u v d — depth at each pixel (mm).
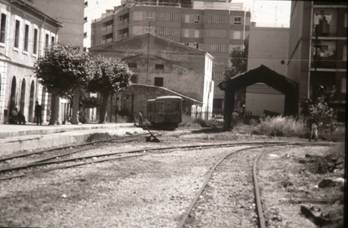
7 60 44812
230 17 124312
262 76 54594
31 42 51781
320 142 38844
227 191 15062
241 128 54594
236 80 55750
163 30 124312
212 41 124688
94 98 65312
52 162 19375
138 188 15047
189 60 87000
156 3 127375
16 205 11414
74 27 72750
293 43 43000
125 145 30922
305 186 16625
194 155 26422
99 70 58406
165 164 21969
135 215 11062
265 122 49219
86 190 14062
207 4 126062
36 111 46688
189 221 10641
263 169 21438
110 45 88250
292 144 36906
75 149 26312
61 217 10445
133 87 78812
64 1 72625
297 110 52656
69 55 45312
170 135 42438
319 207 12445
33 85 52906
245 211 12117
